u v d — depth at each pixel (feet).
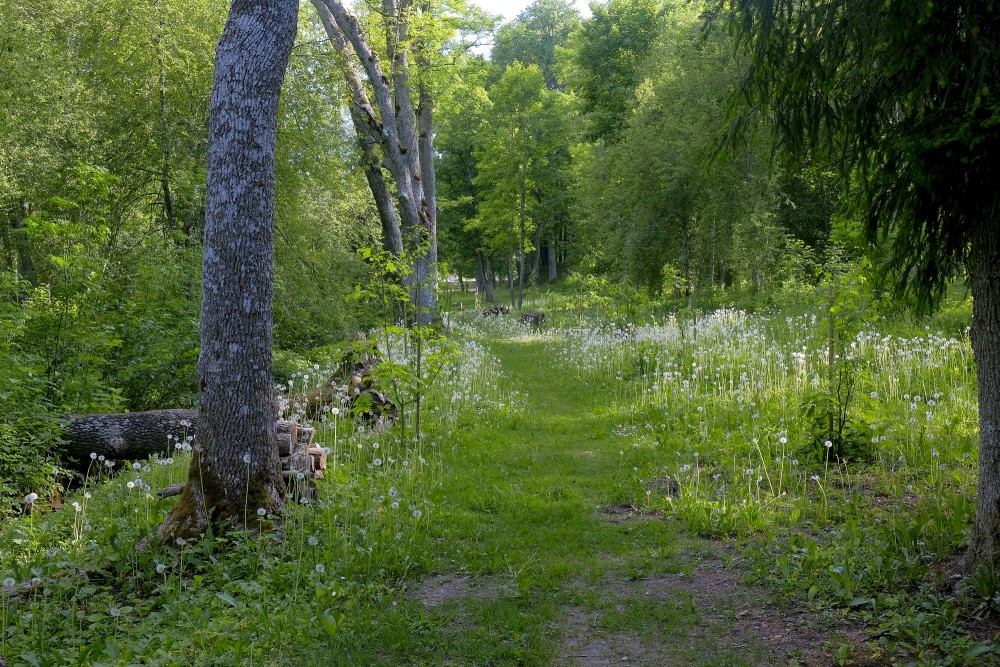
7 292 30.86
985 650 11.73
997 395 14.06
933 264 15.71
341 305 59.62
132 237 52.44
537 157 134.41
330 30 55.62
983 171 13.24
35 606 14.25
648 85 91.71
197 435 19.10
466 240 164.55
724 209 80.18
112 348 37.32
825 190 80.23
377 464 24.22
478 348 54.65
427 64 66.95
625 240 93.66
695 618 14.80
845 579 14.64
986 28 12.96
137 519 19.36
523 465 28.14
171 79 53.21
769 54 15.85
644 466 27.04
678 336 49.39
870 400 24.85
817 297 28.22
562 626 14.94
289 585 16.19
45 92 46.57
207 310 19.01
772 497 21.52
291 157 58.23
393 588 16.60
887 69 13.98
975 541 14.37
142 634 13.89
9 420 25.82
